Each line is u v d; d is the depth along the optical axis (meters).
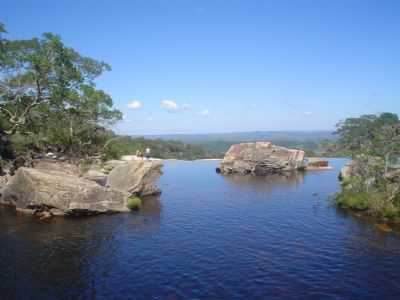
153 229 34.69
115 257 26.75
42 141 56.12
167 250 28.42
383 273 23.97
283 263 25.66
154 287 21.62
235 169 89.06
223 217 40.03
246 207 45.75
